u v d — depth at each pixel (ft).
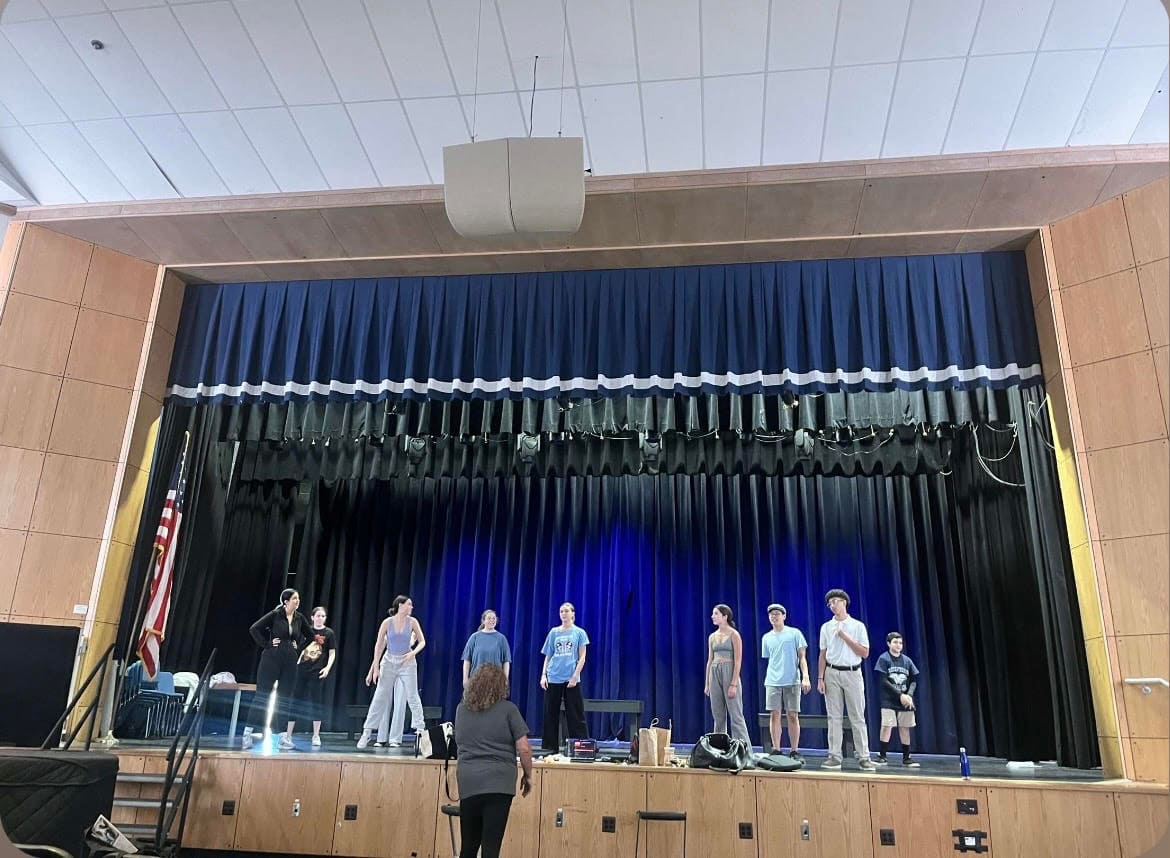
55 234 27.48
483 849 13.41
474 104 22.89
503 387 28.04
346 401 28.78
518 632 31.22
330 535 33.37
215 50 21.74
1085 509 22.81
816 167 24.06
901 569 29.89
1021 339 25.90
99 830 13.92
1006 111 22.18
